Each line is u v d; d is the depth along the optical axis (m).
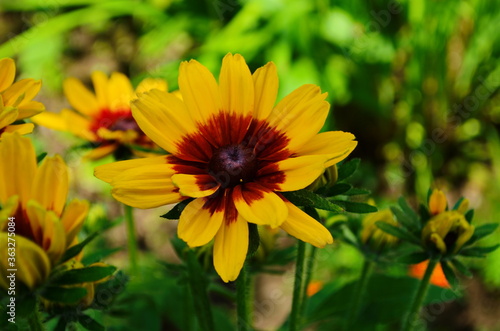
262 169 0.31
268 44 0.98
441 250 0.36
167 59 1.18
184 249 0.40
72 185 0.95
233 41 0.99
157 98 0.32
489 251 0.37
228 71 0.32
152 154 0.42
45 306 0.33
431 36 0.94
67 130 0.46
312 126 0.31
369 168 1.01
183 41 1.20
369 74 1.00
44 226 0.28
